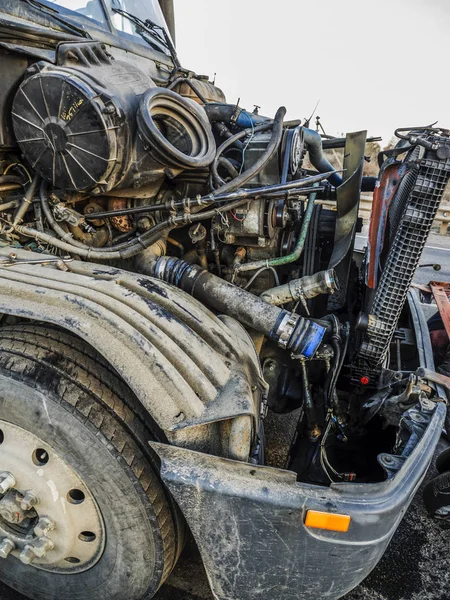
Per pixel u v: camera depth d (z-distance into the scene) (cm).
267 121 247
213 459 138
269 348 224
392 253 194
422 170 177
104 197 217
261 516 135
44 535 154
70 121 171
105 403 149
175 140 205
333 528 134
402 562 211
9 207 205
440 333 290
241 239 220
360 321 201
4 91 183
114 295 160
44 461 156
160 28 332
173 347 151
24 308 151
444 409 187
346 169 240
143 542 152
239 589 153
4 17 191
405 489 144
